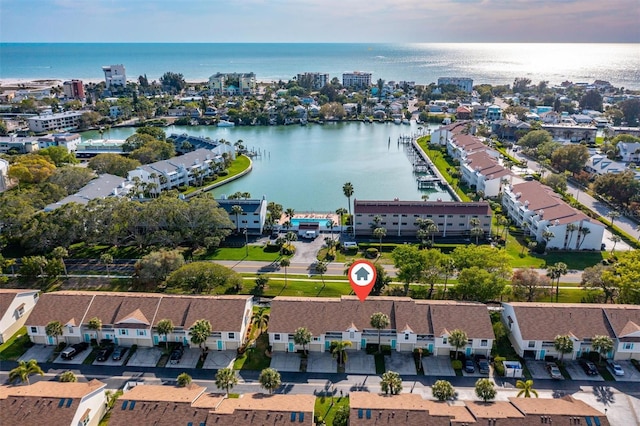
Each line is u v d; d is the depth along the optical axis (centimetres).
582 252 13462
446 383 7500
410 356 9006
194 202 13900
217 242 13062
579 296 10831
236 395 7900
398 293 11000
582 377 8400
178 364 8756
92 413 7294
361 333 9056
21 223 13175
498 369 8450
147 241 13175
